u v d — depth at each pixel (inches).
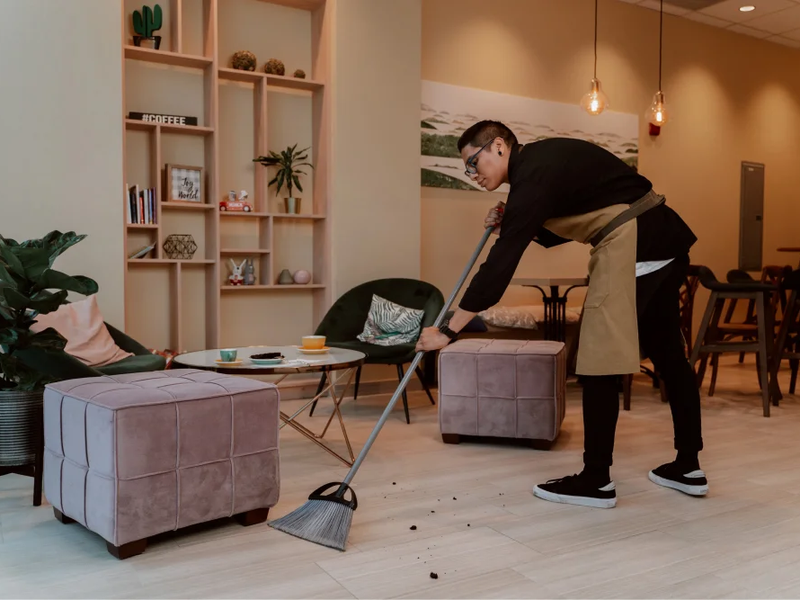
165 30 171.5
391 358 154.0
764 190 303.4
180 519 80.6
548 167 90.5
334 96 181.2
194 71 175.5
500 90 225.1
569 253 247.3
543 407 127.0
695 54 276.8
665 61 267.9
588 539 83.8
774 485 106.7
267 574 73.5
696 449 102.1
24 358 99.2
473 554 79.2
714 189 286.2
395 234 191.6
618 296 92.4
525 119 230.4
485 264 89.5
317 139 187.3
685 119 275.1
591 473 96.5
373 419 156.9
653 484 106.8
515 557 78.4
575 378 214.2
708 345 170.7
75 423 81.3
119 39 149.6
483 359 129.6
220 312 177.6
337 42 181.2
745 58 293.7
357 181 185.5
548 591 69.6
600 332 93.0
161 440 78.7
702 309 286.0
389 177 190.4
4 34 138.5
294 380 180.4
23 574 73.4
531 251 239.1
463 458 122.5
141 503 77.4
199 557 78.0
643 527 87.9
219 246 171.6
